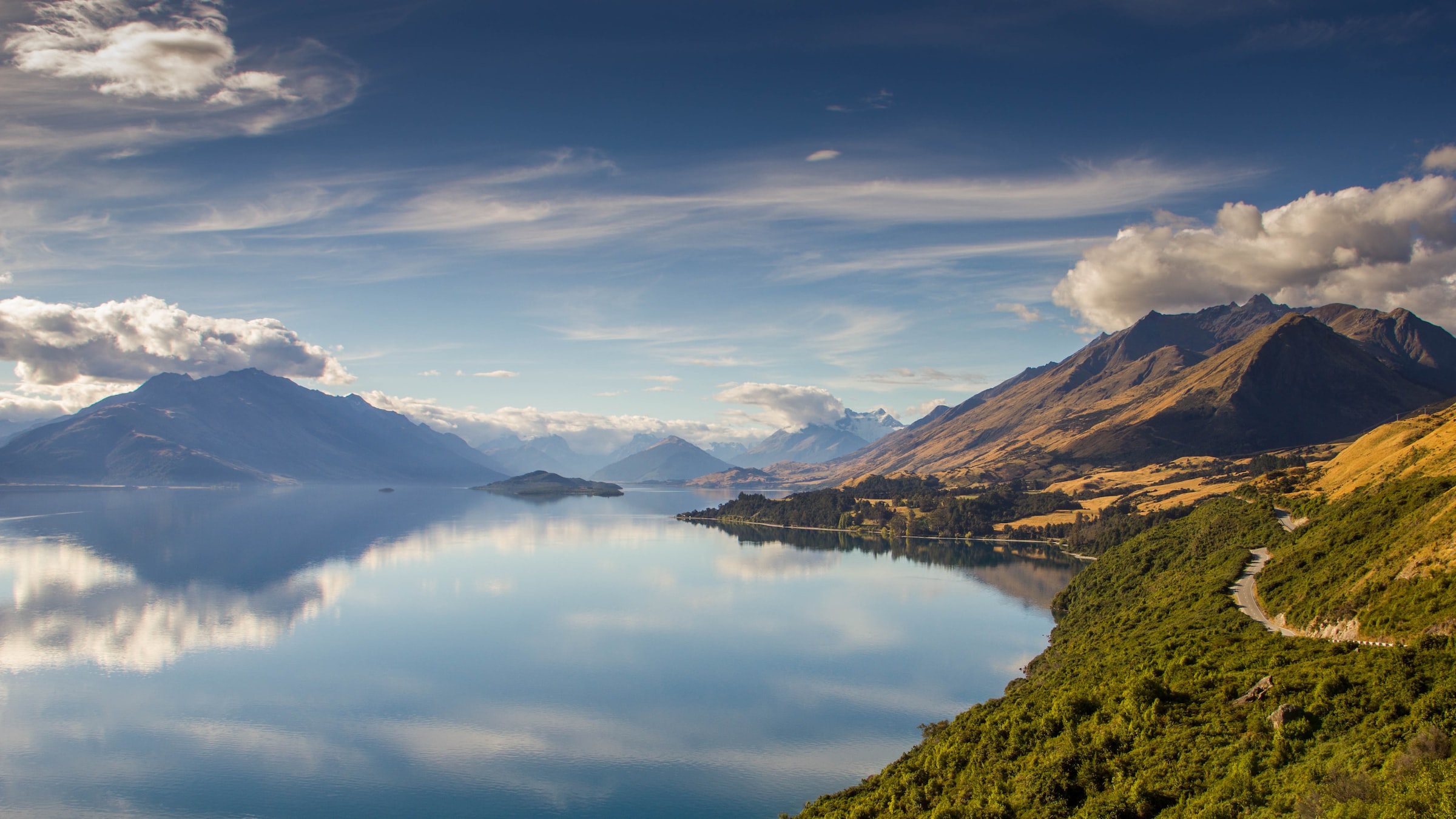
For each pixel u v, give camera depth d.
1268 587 125.62
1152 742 70.38
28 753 137.00
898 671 176.12
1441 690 58.12
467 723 150.12
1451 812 42.94
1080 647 145.75
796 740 139.25
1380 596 93.12
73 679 177.50
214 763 133.38
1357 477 179.25
